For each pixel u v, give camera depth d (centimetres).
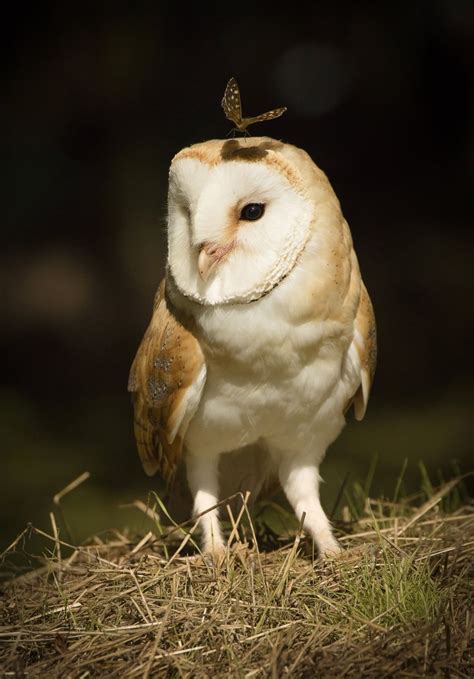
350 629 520
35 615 573
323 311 605
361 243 2072
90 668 509
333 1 2216
